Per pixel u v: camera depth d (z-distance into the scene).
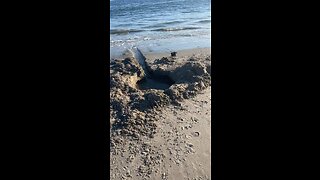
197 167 4.21
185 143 4.79
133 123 5.45
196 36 15.70
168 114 5.80
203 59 9.27
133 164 4.36
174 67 8.59
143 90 7.23
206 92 6.72
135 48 13.34
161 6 44.41
